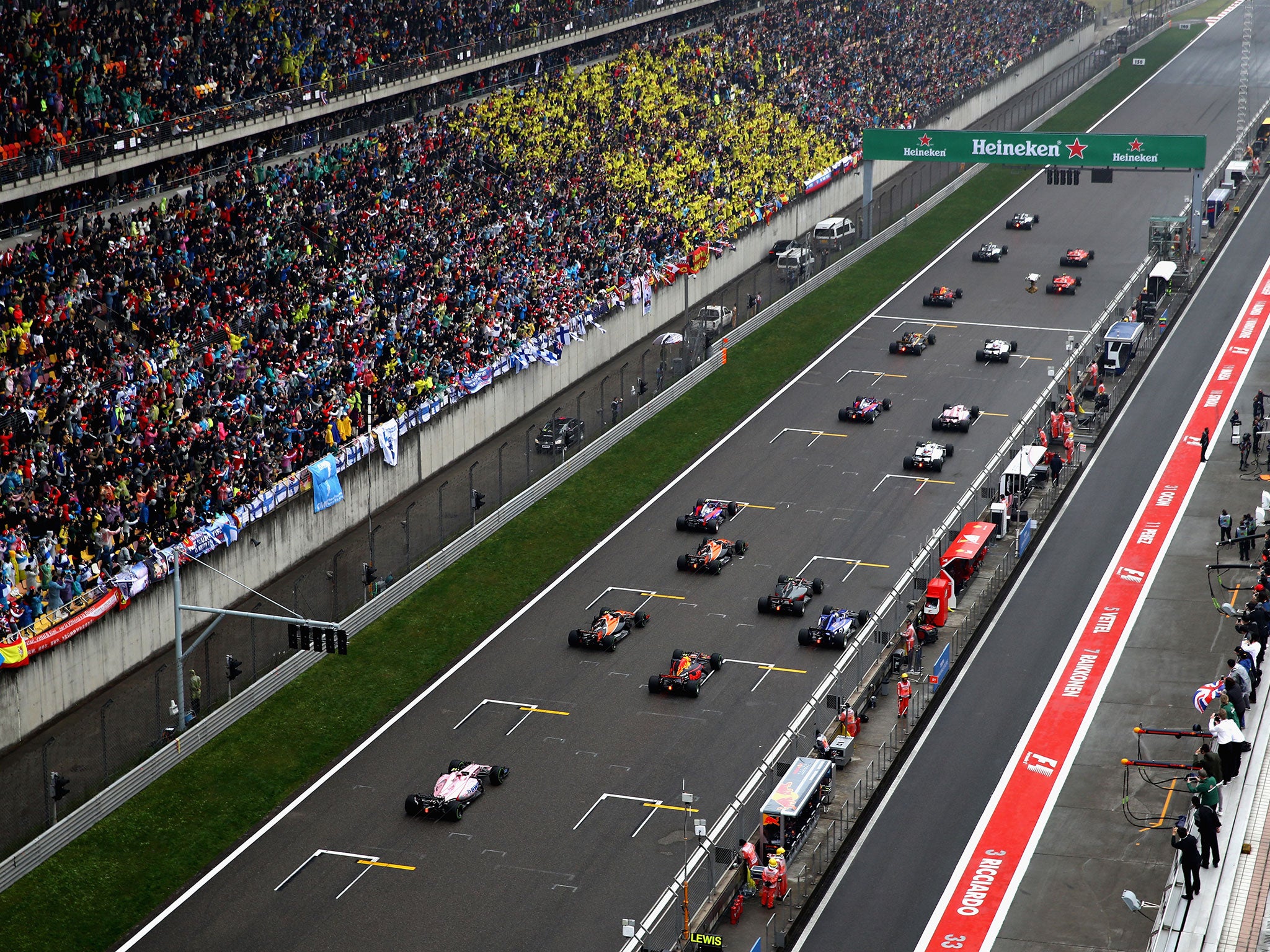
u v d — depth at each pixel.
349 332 86.44
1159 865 57.19
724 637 74.00
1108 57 198.62
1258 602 66.25
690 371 105.50
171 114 89.31
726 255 122.44
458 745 65.38
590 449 93.31
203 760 63.75
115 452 70.75
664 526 85.81
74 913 54.81
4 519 65.69
